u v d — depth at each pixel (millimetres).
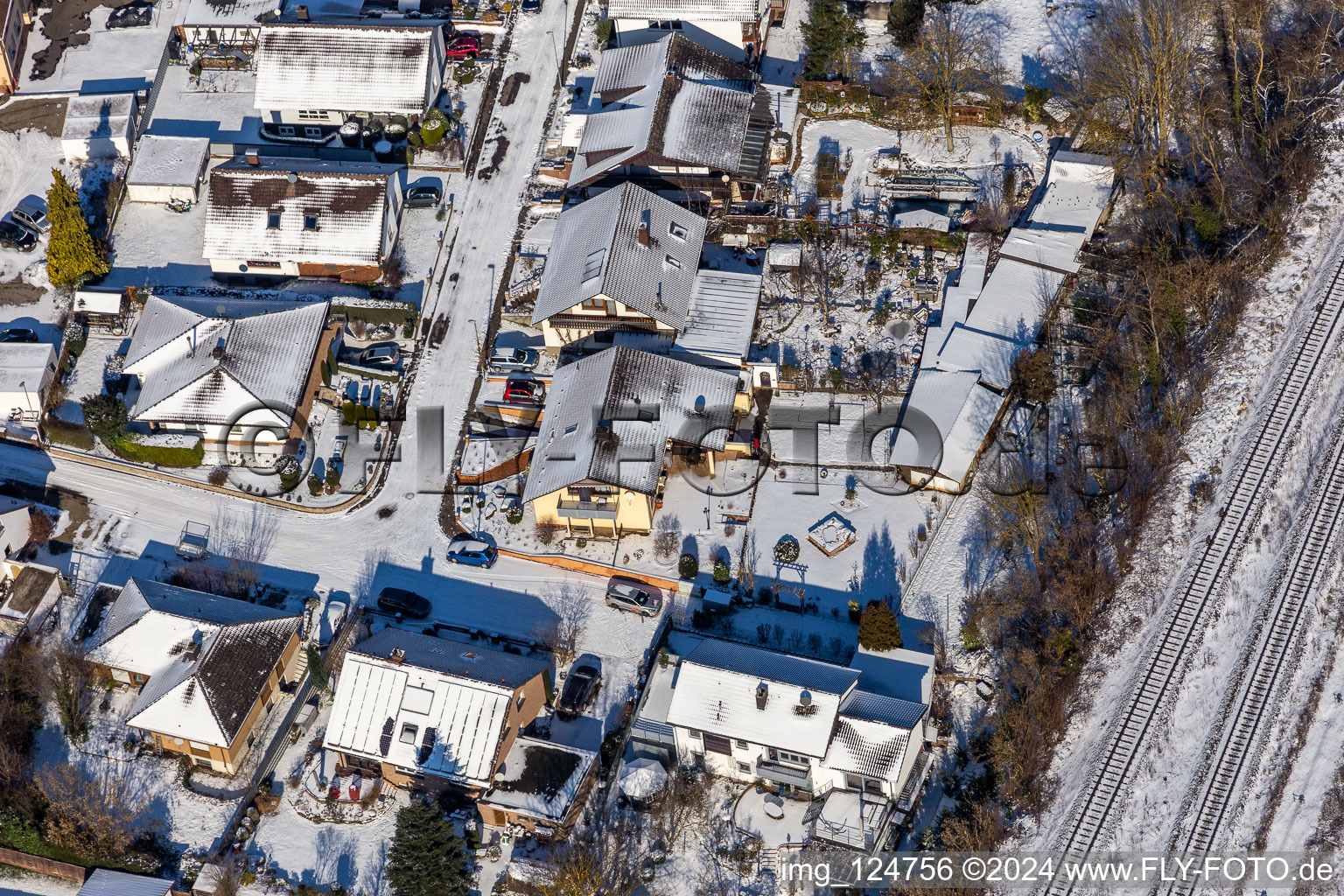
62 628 97688
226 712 89562
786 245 109938
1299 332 104500
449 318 110875
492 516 101312
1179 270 104938
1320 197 110938
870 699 87188
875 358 105125
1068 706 91062
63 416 106000
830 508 99188
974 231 110750
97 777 91625
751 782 89188
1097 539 97000
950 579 95875
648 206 106875
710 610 95562
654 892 85875
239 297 110688
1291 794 87438
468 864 87375
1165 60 109188
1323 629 93000
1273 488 97812
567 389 100562
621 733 90375
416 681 88438
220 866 87312
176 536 101812
